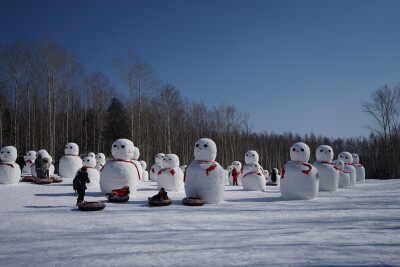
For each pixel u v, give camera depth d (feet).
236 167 91.50
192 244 21.76
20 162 73.82
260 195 55.31
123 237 23.81
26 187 56.70
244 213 34.81
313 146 247.50
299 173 48.42
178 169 60.23
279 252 19.80
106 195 43.55
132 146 49.73
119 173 46.75
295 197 48.55
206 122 181.68
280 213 34.91
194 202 40.50
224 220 30.66
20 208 37.37
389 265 17.30
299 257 18.76
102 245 21.53
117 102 150.61
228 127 179.52
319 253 19.57
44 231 25.81
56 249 20.57
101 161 81.87
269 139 242.99
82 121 145.79
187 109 167.63
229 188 71.15
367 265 17.30
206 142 45.83
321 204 42.68
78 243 22.06
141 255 19.25
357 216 32.86
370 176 145.79
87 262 17.97
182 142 158.10
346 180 70.38
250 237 23.75
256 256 18.99
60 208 37.55
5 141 125.80
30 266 17.31
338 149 255.50
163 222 29.45
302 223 29.19
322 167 60.13
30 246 21.29
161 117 143.54
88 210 35.35
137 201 44.47
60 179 64.69
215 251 20.07
